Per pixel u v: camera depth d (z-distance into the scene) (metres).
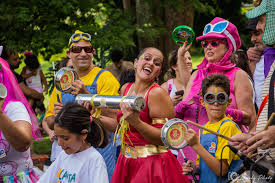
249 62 6.64
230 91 5.40
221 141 4.63
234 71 5.47
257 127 4.21
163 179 4.57
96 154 4.30
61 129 4.08
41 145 12.80
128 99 4.24
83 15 12.33
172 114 4.82
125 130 4.80
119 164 4.90
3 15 11.03
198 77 5.86
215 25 5.67
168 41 14.53
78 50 6.36
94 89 6.32
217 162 4.46
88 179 4.24
